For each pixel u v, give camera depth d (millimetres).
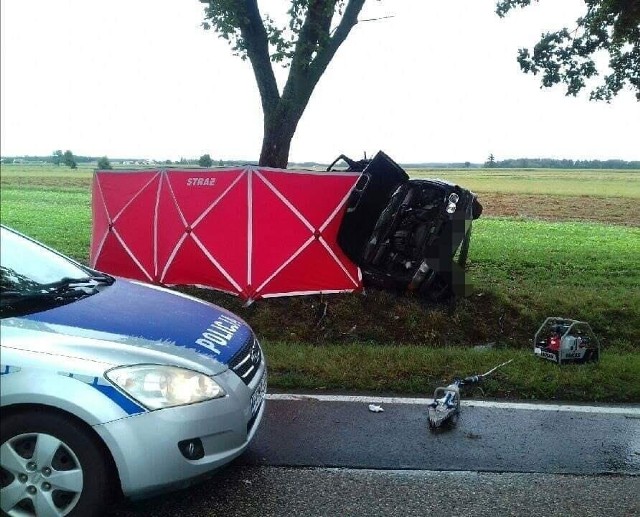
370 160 8766
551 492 3525
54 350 2928
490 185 47875
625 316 7836
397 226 8445
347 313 7785
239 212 8023
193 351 3268
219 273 8195
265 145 10031
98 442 2889
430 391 5141
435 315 7645
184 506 3285
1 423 2867
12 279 3678
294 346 6332
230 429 3178
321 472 3686
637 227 22250
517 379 5312
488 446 4117
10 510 2891
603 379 5426
